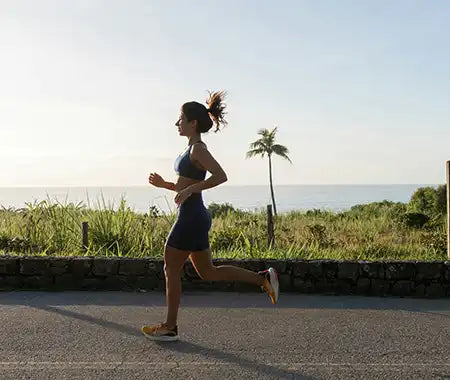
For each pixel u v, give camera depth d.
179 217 4.46
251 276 4.72
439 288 6.14
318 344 4.39
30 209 9.42
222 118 4.75
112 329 4.76
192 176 4.50
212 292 6.27
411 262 6.19
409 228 18.22
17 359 3.99
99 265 6.40
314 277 6.29
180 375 3.69
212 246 9.84
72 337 4.52
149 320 5.07
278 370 3.80
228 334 4.65
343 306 5.67
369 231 16.91
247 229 11.51
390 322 5.05
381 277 6.21
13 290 6.36
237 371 3.78
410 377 3.69
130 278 6.39
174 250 4.44
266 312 5.40
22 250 8.35
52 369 3.79
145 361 3.96
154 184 4.76
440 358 4.07
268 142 45.84
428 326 4.92
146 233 8.78
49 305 5.62
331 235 15.28
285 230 15.05
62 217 9.22
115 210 9.20
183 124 4.53
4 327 4.80
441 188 23.80
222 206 21.64
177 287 4.46
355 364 3.93
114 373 3.72
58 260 6.43
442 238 12.81
